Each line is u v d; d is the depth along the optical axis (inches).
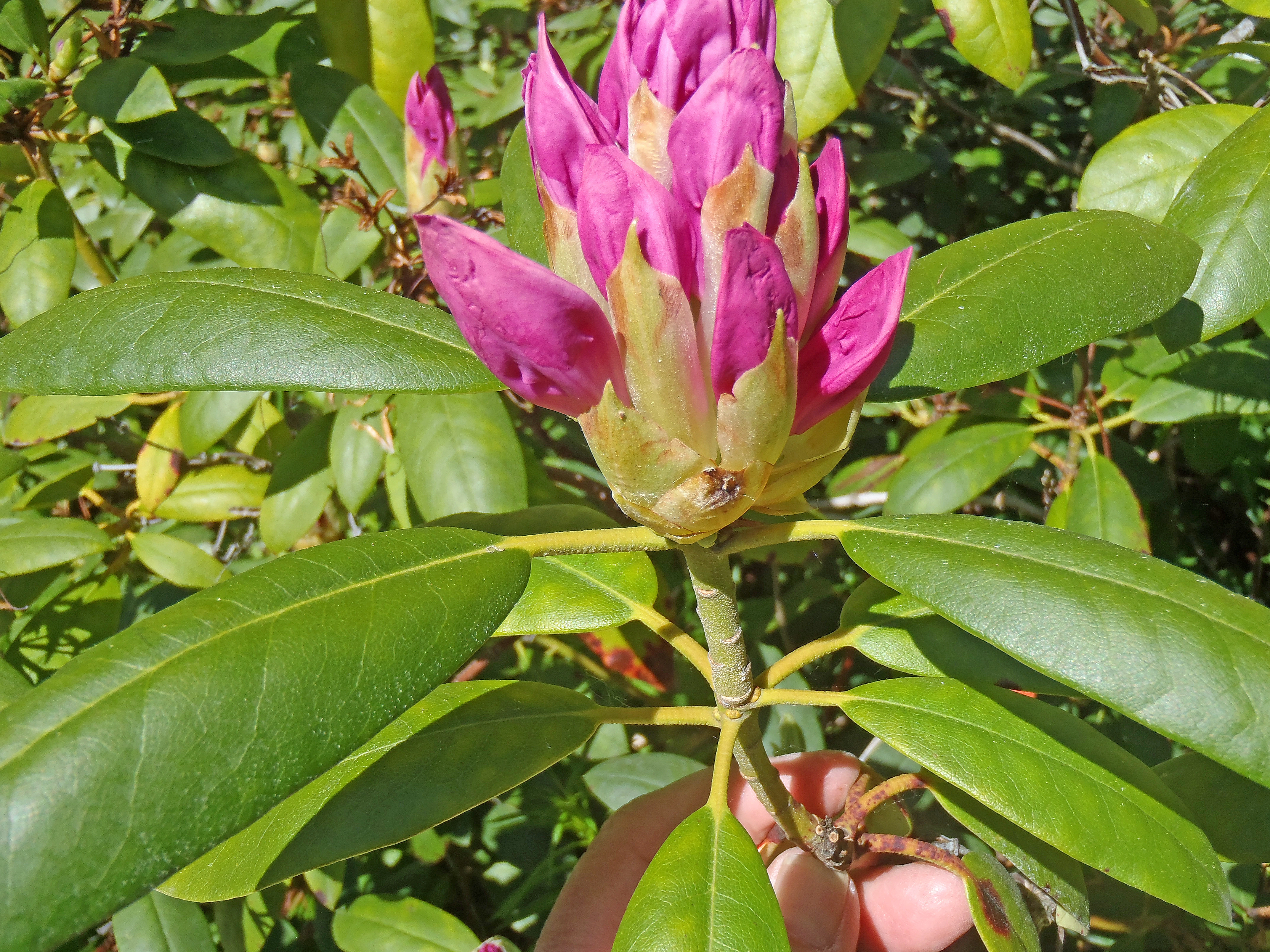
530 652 20.2
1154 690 7.5
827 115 14.0
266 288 9.8
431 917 17.8
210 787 7.3
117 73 14.2
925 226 22.9
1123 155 13.3
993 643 7.9
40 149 15.3
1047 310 9.9
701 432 7.7
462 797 9.8
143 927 15.6
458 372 9.4
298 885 20.0
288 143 21.5
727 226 7.4
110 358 9.3
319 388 9.3
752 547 8.6
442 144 15.8
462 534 8.7
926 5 20.6
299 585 8.0
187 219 15.1
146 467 17.8
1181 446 20.7
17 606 17.3
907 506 16.5
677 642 10.8
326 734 7.6
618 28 7.9
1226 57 17.0
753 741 10.2
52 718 7.2
